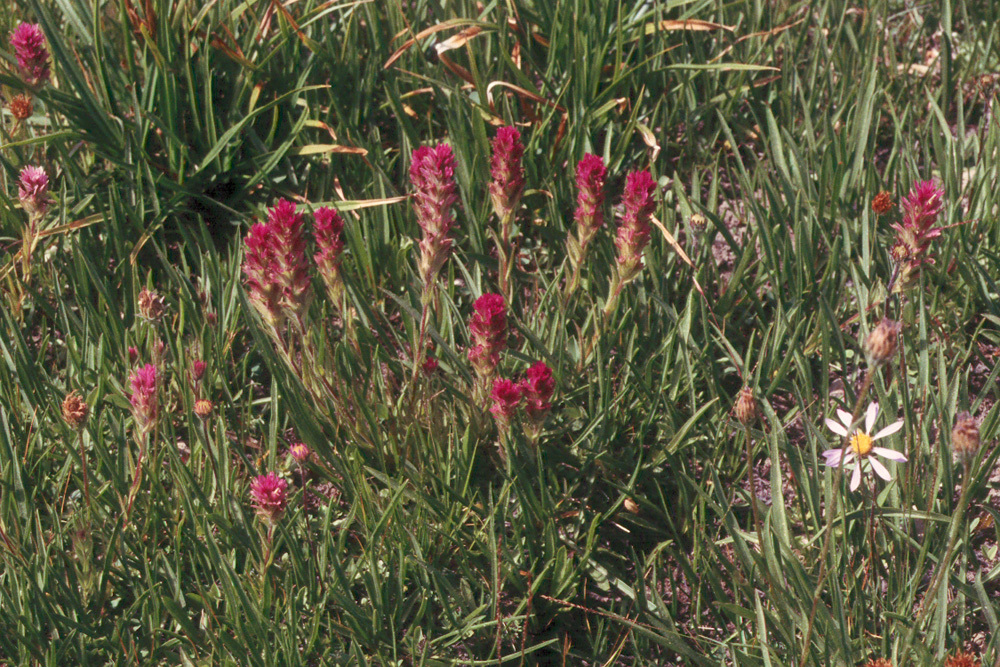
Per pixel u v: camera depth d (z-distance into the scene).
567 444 1.91
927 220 1.84
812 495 1.84
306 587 1.84
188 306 1.92
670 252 1.97
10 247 1.98
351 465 1.89
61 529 1.86
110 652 1.83
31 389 1.89
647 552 1.89
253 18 2.01
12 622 1.82
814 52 2.04
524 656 1.85
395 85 2.03
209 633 1.81
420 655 1.84
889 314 1.94
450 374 1.91
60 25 2.07
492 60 2.06
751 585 1.82
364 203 1.96
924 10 2.12
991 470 1.89
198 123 1.99
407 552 1.86
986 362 1.93
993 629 1.79
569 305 1.94
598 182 1.86
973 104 2.04
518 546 1.86
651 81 2.04
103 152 1.98
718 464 1.90
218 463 1.87
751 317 1.96
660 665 1.83
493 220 2.01
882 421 1.87
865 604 1.84
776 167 2.02
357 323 1.92
